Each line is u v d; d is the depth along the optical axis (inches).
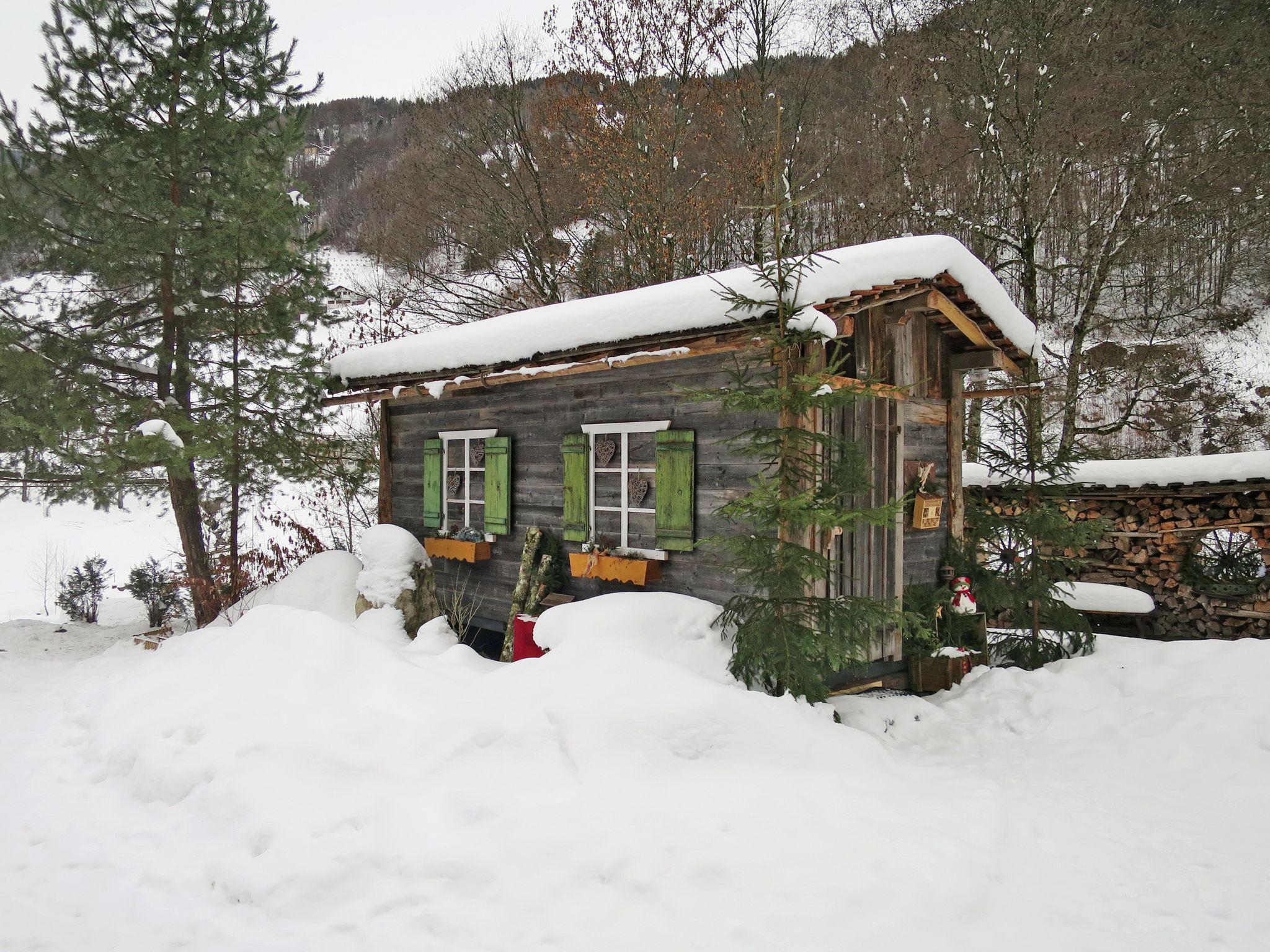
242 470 390.6
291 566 423.2
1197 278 748.0
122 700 238.8
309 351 398.6
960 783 177.9
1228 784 186.5
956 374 307.6
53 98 356.5
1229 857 153.6
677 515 261.0
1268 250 764.6
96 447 346.9
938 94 644.7
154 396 383.9
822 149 679.1
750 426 245.3
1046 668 275.3
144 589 410.9
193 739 204.5
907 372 287.1
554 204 789.2
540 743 180.5
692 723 180.9
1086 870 149.1
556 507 315.3
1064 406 579.8
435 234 829.8
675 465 262.1
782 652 207.8
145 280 371.6
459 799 162.4
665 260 668.7
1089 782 193.9
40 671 322.3
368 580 329.4
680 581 263.6
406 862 146.9
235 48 392.8
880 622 216.8
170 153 371.6
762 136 674.8
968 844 145.2
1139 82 589.3
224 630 269.3
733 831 145.9
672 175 679.7
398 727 194.4
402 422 404.5
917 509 281.0
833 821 148.8
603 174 678.5
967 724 241.0
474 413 357.7
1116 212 580.7
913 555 289.0
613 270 713.6
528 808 157.6
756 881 133.4
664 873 136.2
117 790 194.7
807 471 230.2
